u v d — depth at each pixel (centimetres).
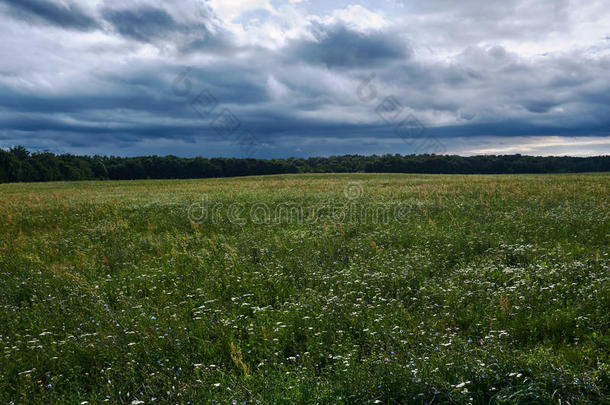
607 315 520
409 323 546
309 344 497
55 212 2172
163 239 1298
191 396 385
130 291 765
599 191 2142
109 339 520
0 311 655
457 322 563
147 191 3844
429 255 927
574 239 1032
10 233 1568
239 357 448
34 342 523
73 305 681
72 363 483
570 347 457
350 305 618
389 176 7050
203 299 706
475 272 760
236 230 1480
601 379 371
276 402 365
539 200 1909
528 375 387
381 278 757
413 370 381
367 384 377
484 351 425
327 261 945
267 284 775
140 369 457
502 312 567
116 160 14500
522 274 734
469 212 1639
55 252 1167
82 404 381
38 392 430
